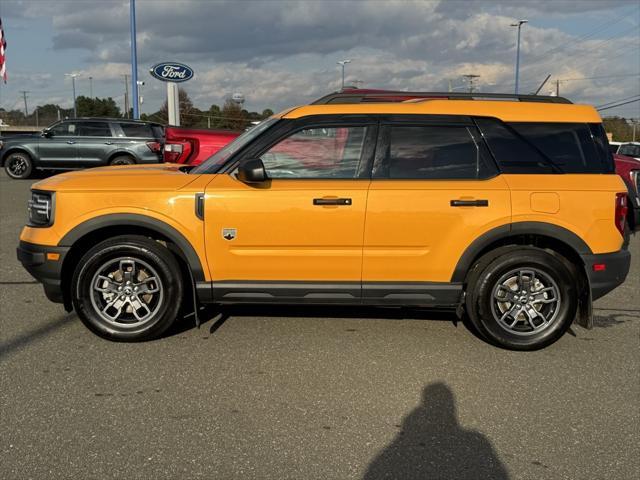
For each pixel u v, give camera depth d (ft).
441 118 14.99
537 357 14.73
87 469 9.48
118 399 11.99
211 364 13.89
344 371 13.61
